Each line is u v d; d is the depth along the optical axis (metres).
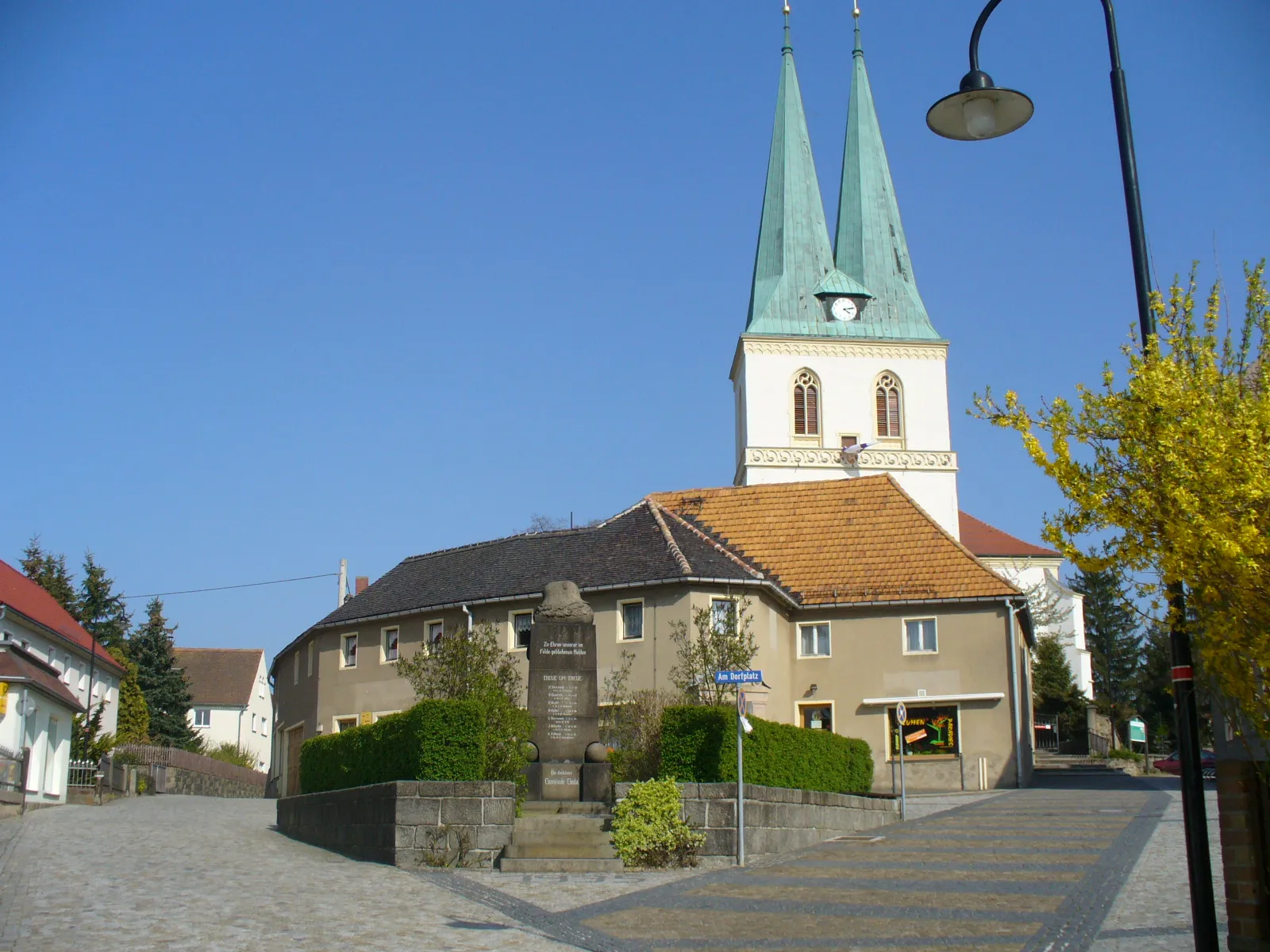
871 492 48.97
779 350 79.19
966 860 21.42
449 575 46.84
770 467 77.69
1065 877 19.09
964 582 43.56
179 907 16.75
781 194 82.94
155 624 76.44
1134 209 12.99
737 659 32.53
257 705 99.38
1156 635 86.44
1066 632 85.12
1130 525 11.79
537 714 26.47
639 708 27.89
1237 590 11.07
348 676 47.53
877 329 80.25
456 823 22.52
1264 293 12.11
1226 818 13.41
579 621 26.95
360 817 24.27
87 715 52.19
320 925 15.71
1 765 32.00
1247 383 11.89
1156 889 17.70
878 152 84.06
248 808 40.00
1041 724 76.06
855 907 17.17
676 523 43.75
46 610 58.72
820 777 28.81
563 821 23.05
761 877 20.41
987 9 15.31
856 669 43.66
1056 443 12.16
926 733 42.59
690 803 22.94
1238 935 13.17
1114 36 13.58
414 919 16.38
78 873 19.91
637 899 18.34
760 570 45.72
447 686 26.69
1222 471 11.11
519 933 15.56
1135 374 12.17
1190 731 11.50
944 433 78.81
